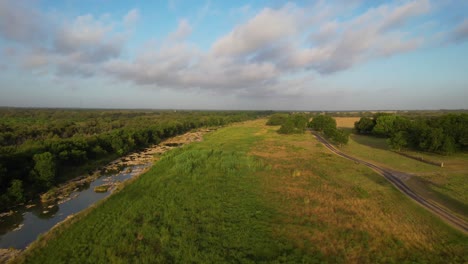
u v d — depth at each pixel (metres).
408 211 28.75
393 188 36.75
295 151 67.88
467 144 57.41
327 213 28.77
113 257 21.52
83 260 21.64
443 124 62.81
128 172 55.62
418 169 46.59
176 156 60.44
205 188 38.25
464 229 24.59
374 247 21.89
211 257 21.20
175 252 22.08
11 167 43.06
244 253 21.69
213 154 62.94
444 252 20.91
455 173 42.78
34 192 41.28
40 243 24.72
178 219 28.34
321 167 49.69
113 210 31.53
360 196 33.47
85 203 38.41
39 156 45.97
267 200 33.16
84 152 59.00
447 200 31.52
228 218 28.27
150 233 25.45
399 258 20.38
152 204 32.72
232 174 45.47
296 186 38.44
